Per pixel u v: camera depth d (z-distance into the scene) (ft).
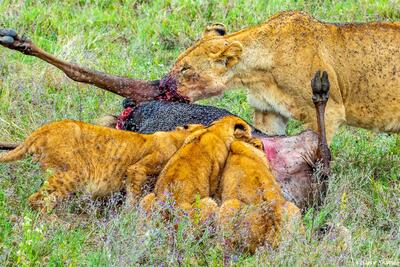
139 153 39.06
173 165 36.68
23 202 37.83
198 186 36.45
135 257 33.50
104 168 38.68
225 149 37.78
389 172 45.32
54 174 37.96
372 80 45.21
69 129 38.37
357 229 38.32
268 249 34.81
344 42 45.32
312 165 39.99
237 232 34.86
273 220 35.12
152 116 43.16
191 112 43.09
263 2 61.36
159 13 59.72
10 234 35.78
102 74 45.29
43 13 58.23
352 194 40.98
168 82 45.75
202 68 45.60
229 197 36.14
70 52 53.67
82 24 58.13
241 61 45.32
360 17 60.13
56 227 36.37
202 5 60.34
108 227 35.96
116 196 38.47
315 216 38.17
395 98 45.29
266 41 45.14
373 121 45.75
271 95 45.29
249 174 36.19
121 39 57.67
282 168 39.78
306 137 40.52
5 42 43.68
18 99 48.21
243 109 50.49
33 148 38.22
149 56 55.98
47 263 34.22
